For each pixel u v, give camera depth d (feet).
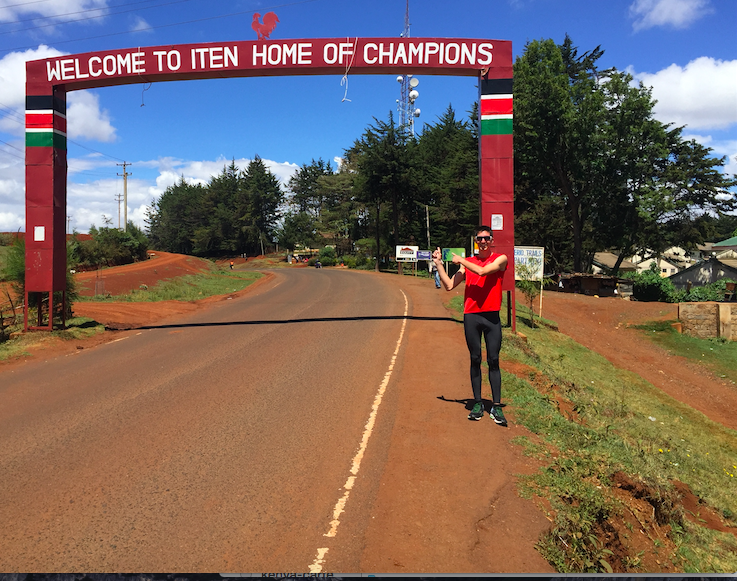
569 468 15.44
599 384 43.21
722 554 14.92
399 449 16.62
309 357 31.17
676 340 64.39
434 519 12.21
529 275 54.08
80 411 21.17
